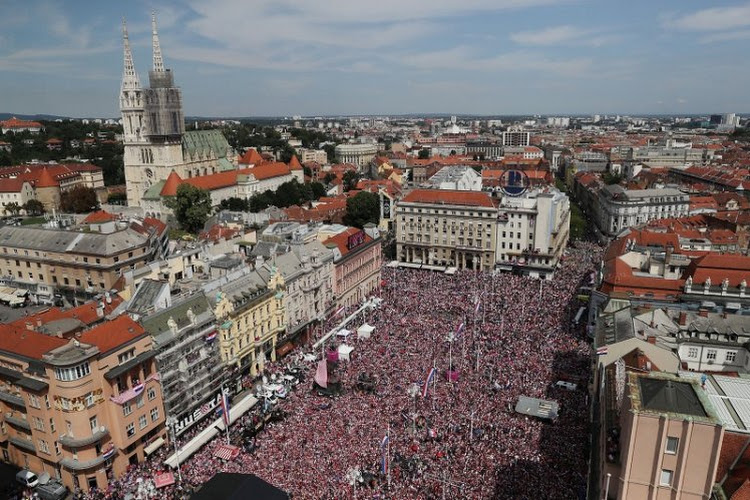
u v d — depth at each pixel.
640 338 96.31
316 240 168.12
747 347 100.81
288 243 158.00
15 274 182.62
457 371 119.00
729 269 128.25
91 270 168.50
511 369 121.19
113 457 92.19
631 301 129.38
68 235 175.50
